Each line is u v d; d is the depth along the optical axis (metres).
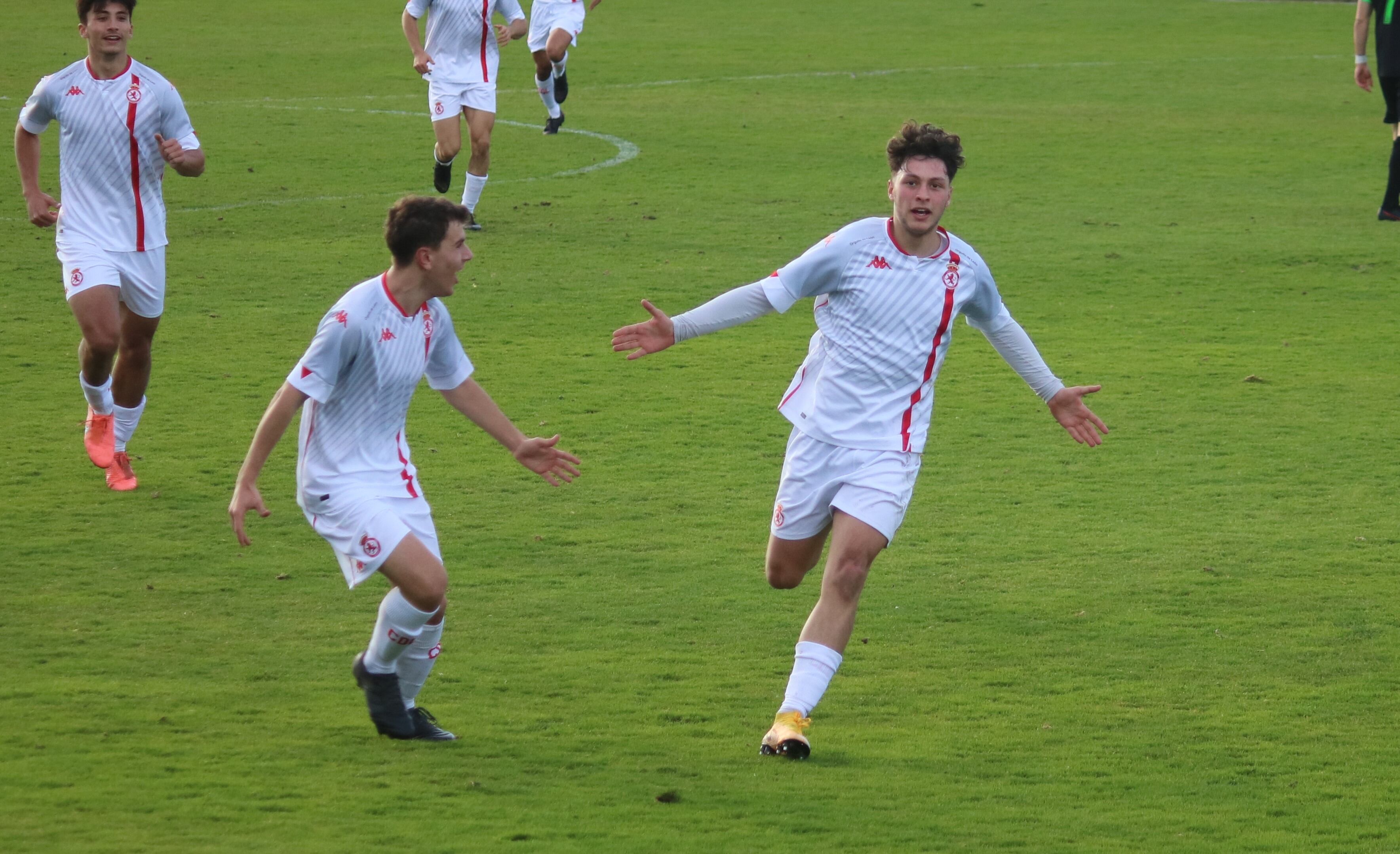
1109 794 17.16
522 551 25.61
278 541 25.70
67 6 111.38
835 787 17.06
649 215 54.31
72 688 19.34
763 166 64.06
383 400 17.66
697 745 18.31
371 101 80.75
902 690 20.44
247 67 91.38
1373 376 36.81
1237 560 25.53
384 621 17.45
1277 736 19.06
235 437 31.14
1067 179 62.47
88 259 26.86
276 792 16.17
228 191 57.47
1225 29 115.44
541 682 20.34
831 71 93.44
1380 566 25.27
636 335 18.77
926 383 18.84
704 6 124.44
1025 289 45.09
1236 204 57.84
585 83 88.06
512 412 33.34
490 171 62.72
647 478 29.47
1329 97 85.81
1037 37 110.19
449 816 15.70
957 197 58.66
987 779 17.55
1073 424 19.83
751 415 33.62
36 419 31.92
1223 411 34.09
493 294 43.38
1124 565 25.31
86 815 15.34
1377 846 15.83
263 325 39.69
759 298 18.75
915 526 27.16
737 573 24.86
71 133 26.86
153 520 26.44
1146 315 42.38
